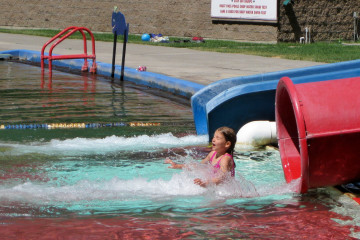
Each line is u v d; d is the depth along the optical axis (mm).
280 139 9836
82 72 26547
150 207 7895
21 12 51344
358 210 7906
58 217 7414
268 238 6773
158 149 11883
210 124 12867
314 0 40656
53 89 20906
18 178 9328
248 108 12922
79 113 16172
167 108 17469
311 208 8000
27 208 7754
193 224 7227
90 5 47719
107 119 15344
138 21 45656
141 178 9406
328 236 6867
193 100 13656
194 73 23031
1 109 16562
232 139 9500
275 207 8031
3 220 7246
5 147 11750
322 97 8383
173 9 43938
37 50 33031
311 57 28375
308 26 40812
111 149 11797
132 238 6688
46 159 10766
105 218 7414
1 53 31703
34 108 16812
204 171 9398
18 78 23906
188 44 37844
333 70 12680
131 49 34188
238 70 23875
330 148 8227
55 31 47531
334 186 9164
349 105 8273
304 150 8117
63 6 49125
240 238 6734
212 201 8250
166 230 6977
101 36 43375
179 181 9156
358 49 32938
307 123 8172
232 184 9062
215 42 39688
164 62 27328
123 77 24094
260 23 40344
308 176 8367
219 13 41875
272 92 12703
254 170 10312
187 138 13109
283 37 40156
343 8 41719
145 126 14562
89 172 9820
